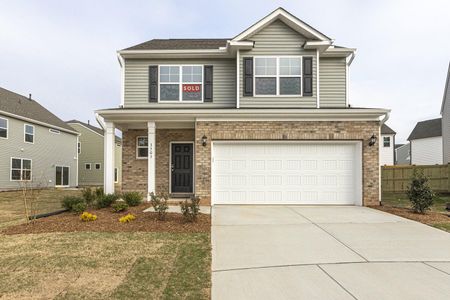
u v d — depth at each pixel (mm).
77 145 29812
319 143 10984
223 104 12938
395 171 17422
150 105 12961
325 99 13195
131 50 12859
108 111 10805
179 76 13039
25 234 6746
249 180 11016
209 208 10070
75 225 7504
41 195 16906
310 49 12172
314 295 3875
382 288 4074
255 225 7680
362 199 10727
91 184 33156
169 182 13000
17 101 24484
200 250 5652
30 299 3738
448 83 21859
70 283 4207
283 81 12117
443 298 3787
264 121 10891
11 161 21375
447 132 22078
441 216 8883
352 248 5844
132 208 9750
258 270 4723
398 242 6258
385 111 10555
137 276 4445
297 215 8984
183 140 13047
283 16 11984
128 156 13133
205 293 3918
